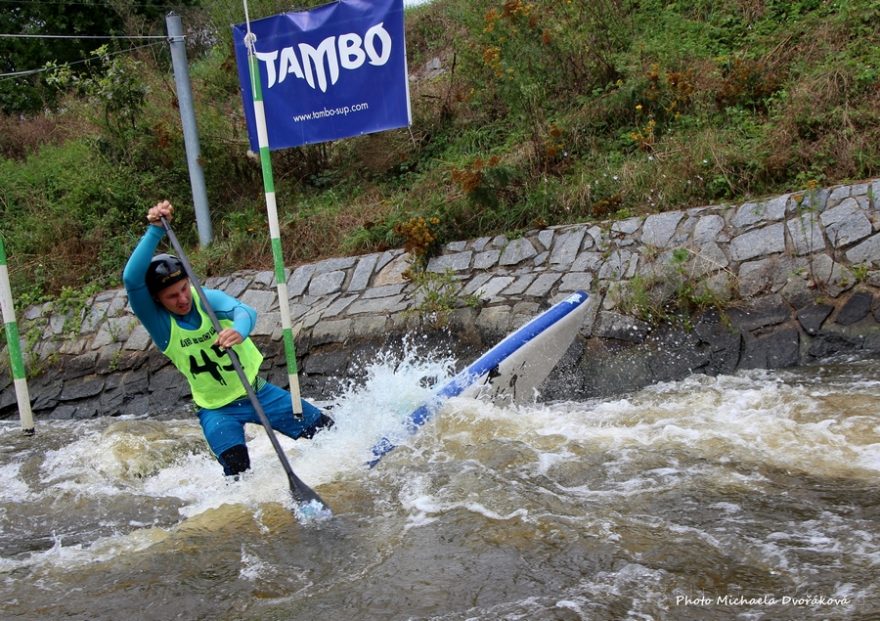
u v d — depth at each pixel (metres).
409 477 5.07
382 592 3.76
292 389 5.44
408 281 8.48
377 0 9.21
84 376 9.12
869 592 3.33
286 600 3.80
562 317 6.44
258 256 9.90
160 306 4.88
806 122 8.20
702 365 6.72
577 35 10.38
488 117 11.02
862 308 6.54
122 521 5.14
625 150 9.23
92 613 3.85
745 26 10.41
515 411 6.15
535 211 8.65
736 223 7.40
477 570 3.85
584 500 4.46
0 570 4.41
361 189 10.70
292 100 9.78
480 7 10.98
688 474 4.66
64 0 16.47
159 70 13.87
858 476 4.45
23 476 6.30
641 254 7.54
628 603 3.45
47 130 15.35
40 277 10.63
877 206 6.97
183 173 11.45
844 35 9.39
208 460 6.28
